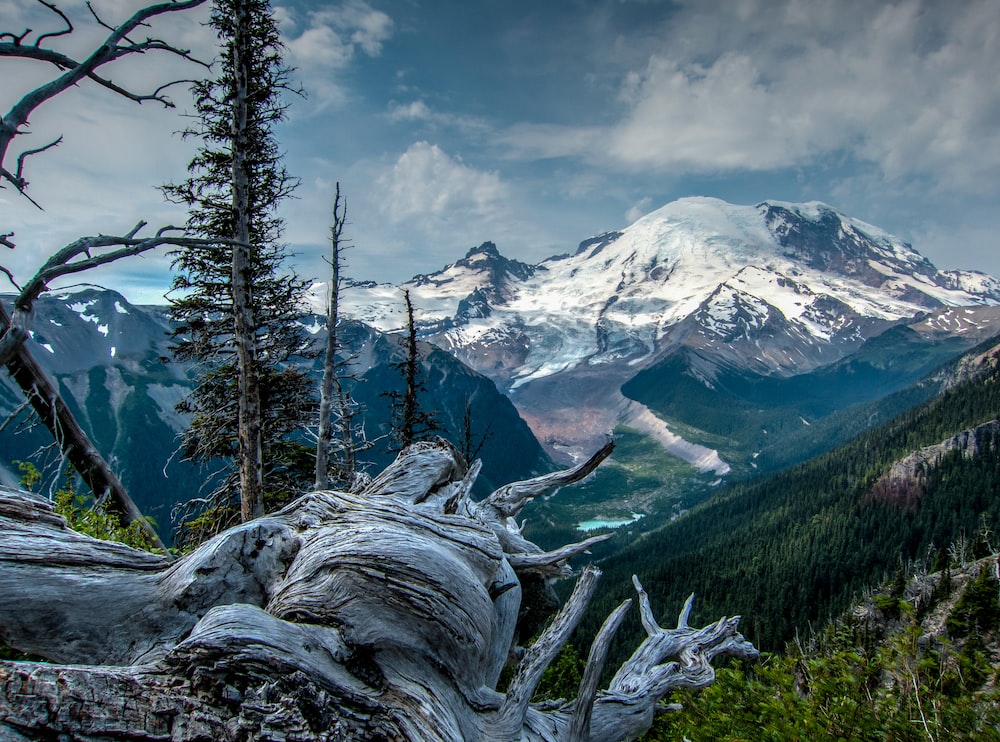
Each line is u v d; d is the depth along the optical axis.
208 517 18.67
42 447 10.19
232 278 16.39
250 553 5.67
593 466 8.04
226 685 4.26
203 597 5.30
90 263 5.46
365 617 5.12
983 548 65.75
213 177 16.83
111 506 11.21
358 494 7.53
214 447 19.28
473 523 6.58
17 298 5.34
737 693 7.43
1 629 4.68
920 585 56.38
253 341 16.53
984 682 6.71
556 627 6.29
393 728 4.68
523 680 5.82
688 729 7.39
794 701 6.95
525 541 8.16
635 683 7.62
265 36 16.97
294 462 22.47
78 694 3.72
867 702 7.10
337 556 5.33
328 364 20.42
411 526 6.01
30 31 5.57
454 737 4.92
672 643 8.66
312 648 4.73
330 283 20.45
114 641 4.98
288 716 4.14
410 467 7.48
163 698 4.04
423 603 5.29
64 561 5.05
